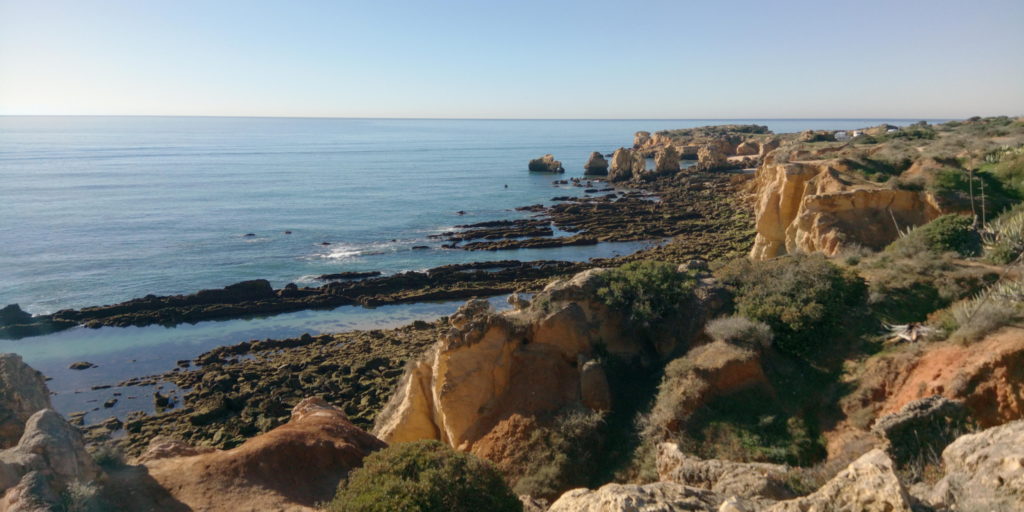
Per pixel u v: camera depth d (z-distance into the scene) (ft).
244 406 120.88
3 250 244.01
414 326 165.89
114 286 204.33
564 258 238.07
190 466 59.36
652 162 585.63
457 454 49.90
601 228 280.31
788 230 123.54
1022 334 53.78
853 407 57.47
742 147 544.21
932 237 85.15
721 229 268.41
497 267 220.02
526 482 59.72
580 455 61.16
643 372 72.02
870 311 68.64
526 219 310.45
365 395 121.70
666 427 59.82
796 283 72.84
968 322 58.13
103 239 265.34
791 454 55.26
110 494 52.95
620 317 76.38
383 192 412.16
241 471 59.31
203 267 225.76
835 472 43.60
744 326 67.62
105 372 143.74
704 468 47.03
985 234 83.51
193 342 161.79
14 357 65.36
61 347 158.10
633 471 58.13
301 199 380.58
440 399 70.64
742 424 58.80
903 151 137.90
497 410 69.21
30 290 199.31
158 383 136.67
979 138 159.33
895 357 59.62
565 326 74.02
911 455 44.55
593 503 37.88
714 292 76.33
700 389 61.31
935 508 32.09
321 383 127.13
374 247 257.14
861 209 108.27
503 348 72.23
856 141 210.38
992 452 33.91
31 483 45.78
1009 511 29.22
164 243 259.80
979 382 51.60
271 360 146.20
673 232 269.23
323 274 215.92
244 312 180.34
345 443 66.95
